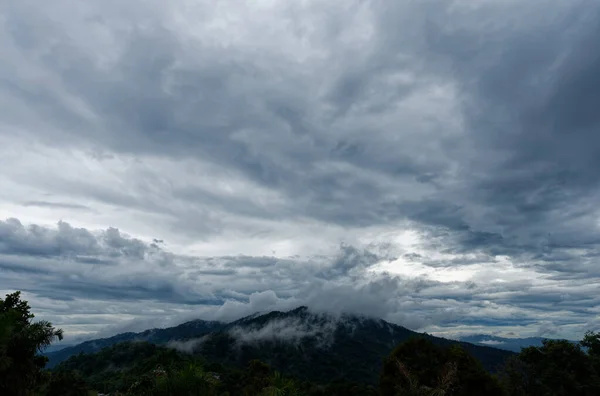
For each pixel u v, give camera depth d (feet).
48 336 59.93
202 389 59.11
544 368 109.40
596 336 122.72
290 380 67.77
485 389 85.56
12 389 56.54
